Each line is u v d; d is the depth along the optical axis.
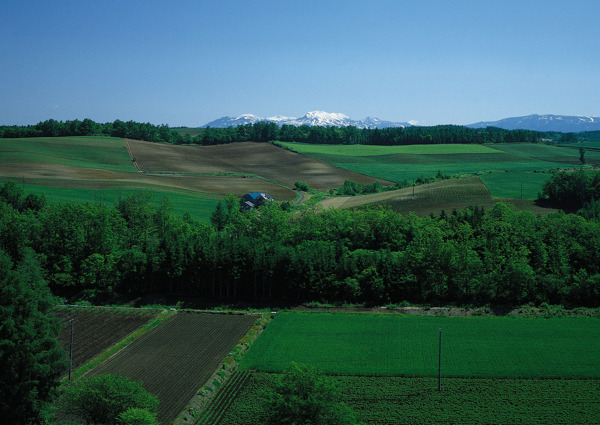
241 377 67.19
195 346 76.88
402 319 89.12
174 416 56.09
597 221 126.06
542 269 102.44
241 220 130.12
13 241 102.75
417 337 80.38
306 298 101.62
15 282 50.59
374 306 97.94
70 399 49.81
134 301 102.12
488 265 102.38
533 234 111.75
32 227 110.44
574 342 77.44
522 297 95.81
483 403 59.53
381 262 101.19
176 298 102.62
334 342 78.81
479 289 97.31
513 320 88.06
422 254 100.62
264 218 129.00
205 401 60.06
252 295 104.00
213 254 104.00
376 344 77.75
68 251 108.25
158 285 106.25
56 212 112.31
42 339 50.62
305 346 77.31
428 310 95.00
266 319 89.88
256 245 106.81
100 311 92.88
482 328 84.12
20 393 48.19
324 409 45.59
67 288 106.31
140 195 151.00
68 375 65.69
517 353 73.69
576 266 107.25
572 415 56.62
